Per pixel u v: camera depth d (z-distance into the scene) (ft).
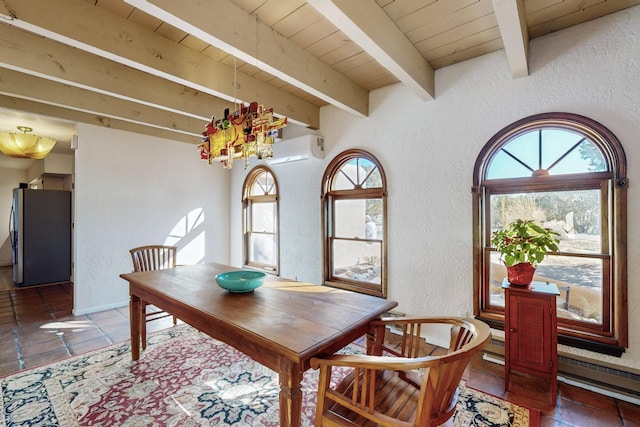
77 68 7.46
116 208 12.26
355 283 10.85
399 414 3.92
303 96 10.64
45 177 18.74
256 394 6.47
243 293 6.43
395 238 9.58
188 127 12.25
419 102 9.03
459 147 8.31
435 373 3.32
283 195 13.24
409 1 5.83
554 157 7.18
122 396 6.35
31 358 7.98
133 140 12.75
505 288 6.73
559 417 5.75
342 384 4.54
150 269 9.80
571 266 7.04
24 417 5.68
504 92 7.61
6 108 9.51
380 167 9.84
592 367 6.64
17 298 13.37
